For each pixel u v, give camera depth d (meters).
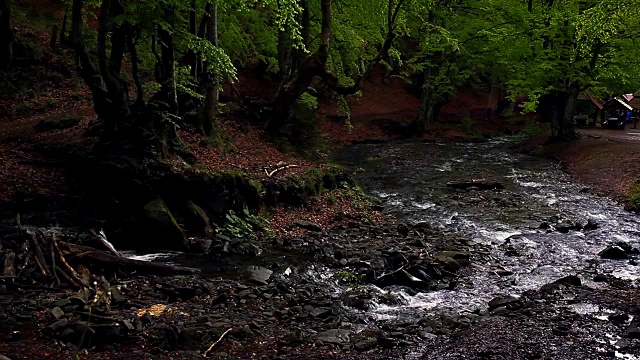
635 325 7.48
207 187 12.73
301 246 12.12
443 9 32.41
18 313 7.09
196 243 11.42
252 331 7.29
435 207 16.97
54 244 8.97
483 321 7.94
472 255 11.77
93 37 23.92
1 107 18.95
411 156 27.62
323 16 19.52
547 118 35.69
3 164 13.70
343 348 6.90
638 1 17.98
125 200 12.16
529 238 13.23
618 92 29.61
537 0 29.02
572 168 23.30
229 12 18.36
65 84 22.41
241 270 10.19
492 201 17.64
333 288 9.64
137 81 13.48
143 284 8.84
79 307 7.44
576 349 6.84
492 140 34.94
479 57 33.22
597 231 13.90
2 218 11.44
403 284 9.95
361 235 13.39
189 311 7.81
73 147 14.25
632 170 19.67
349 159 26.44
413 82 46.78
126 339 6.68
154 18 11.97
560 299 8.87
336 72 24.30
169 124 13.98
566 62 24.72
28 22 25.59
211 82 17.03
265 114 21.09
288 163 17.62
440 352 6.82
